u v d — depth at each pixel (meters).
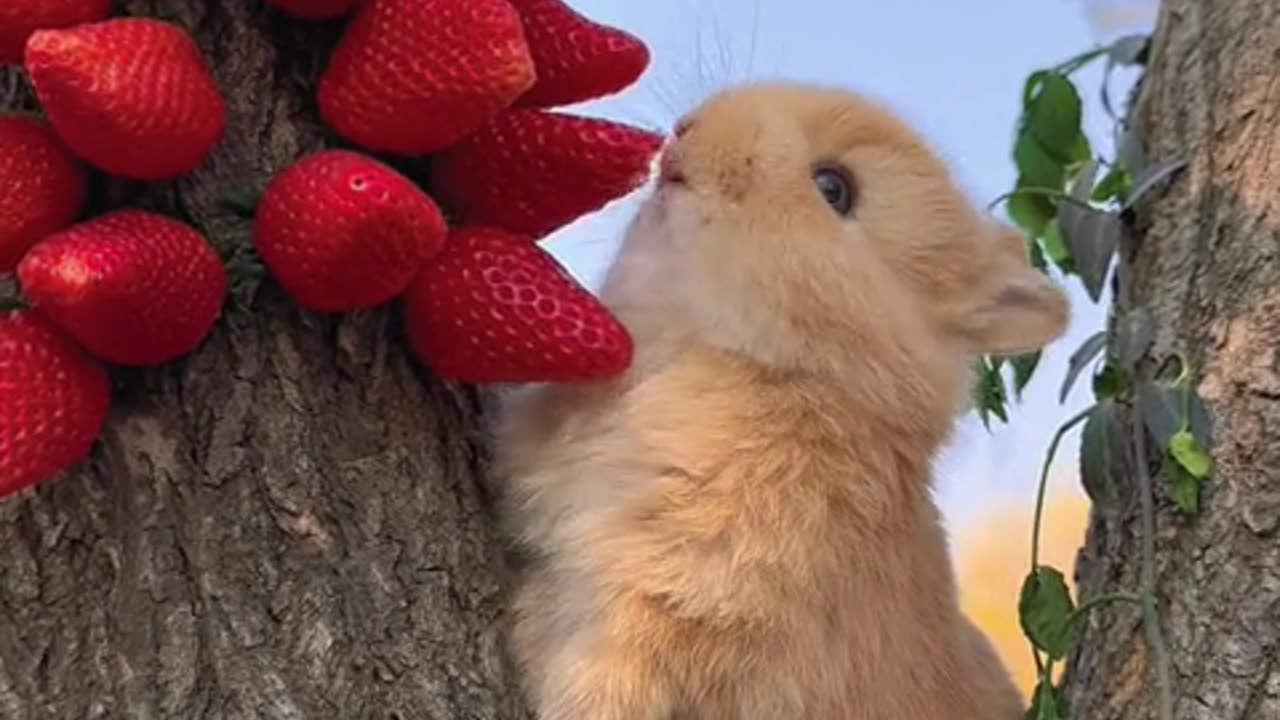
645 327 0.39
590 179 0.34
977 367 0.46
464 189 0.34
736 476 0.37
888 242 0.42
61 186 0.29
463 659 0.34
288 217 0.30
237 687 0.31
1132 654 0.39
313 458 0.33
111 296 0.28
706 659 0.36
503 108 0.31
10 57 0.29
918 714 0.40
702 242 0.39
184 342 0.30
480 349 0.33
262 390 0.32
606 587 0.36
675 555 0.36
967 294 0.43
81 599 0.31
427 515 0.34
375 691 0.32
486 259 0.33
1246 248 0.41
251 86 0.32
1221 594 0.38
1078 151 0.51
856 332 0.39
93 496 0.32
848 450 0.39
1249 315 0.40
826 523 0.38
